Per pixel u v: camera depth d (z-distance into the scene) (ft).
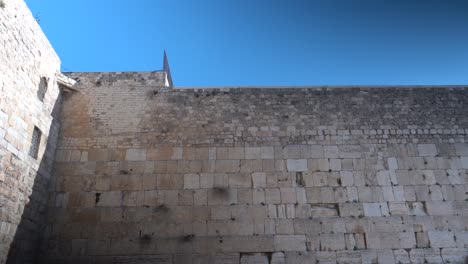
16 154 40.40
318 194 47.67
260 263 44.52
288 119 51.65
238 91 53.31
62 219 46.03
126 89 52.95
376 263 44.65
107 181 47.85
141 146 49.70
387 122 51.75
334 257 44.83
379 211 46.98
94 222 45.98
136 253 44.80
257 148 49.93
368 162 49.47
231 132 50.72
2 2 37.68
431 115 52.37
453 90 54.24
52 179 47.78
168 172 48.39
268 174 48.57
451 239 45.85
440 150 50.37
